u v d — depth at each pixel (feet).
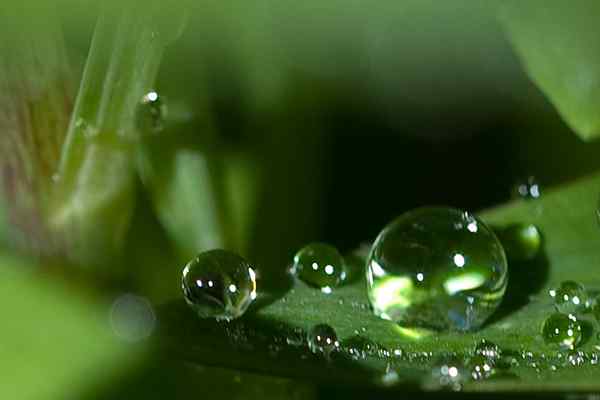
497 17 0.22
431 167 0.28
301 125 0.26
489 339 0.21
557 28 0.22
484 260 0.21
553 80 0.22
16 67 0.22
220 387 0.22
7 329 0.21
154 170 0.24
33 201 0.23
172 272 0.24
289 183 0.26
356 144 0.27
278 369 0.20
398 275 0.21
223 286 0.21
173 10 0.17
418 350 0.20
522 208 0.22
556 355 0.20
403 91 0.26
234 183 0.25
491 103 0.27
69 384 0.21
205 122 0.24
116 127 0.22
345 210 0.27
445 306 0.21
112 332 0.21
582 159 0.27
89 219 0.23
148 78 0.21
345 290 0.21
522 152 0.28
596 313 0.21
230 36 0.24
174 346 0.20
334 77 0.25
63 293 0.22
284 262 0.25
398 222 0.21
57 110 0.22
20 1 0.17
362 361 0.20
